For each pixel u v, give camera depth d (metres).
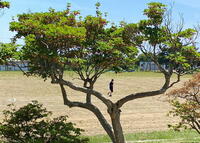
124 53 12.06
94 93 12.30
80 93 39.03
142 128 21.28
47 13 11.30
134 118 24.73
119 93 41.88
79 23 11.80
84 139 12.12
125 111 27.72
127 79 63.09
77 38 10.16
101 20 11.89
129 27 12.05
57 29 9.73
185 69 12.45
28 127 11.66
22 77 58.97
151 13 11.83
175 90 14.42
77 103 12.84
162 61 12.98
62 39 10.10
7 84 46.97
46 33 9.84
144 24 11.97
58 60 10.19
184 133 19.50
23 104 29.69
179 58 11.46
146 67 85.75
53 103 30.70
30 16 11.48
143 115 26.09
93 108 12.94
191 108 13.70
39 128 11.62
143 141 17.22
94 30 11.91
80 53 11.36
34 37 10.42
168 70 12.34
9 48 10.27
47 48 10.34
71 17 11.50
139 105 30.88
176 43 12.14
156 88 48.81
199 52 12.59
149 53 12.26
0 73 67.94
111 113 12.62
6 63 10.82
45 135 11.53
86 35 11.67
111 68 12.58
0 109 26.19
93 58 11.58
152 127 21.64
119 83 54.66
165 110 28.55
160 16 11.97
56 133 11.14
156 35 11.70
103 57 11.45
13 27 10.26
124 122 23.16
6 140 12.43
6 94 36.44
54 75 11.35
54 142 10.94
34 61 11.06
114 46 11.20
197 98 14.38
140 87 49.47
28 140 11.04
